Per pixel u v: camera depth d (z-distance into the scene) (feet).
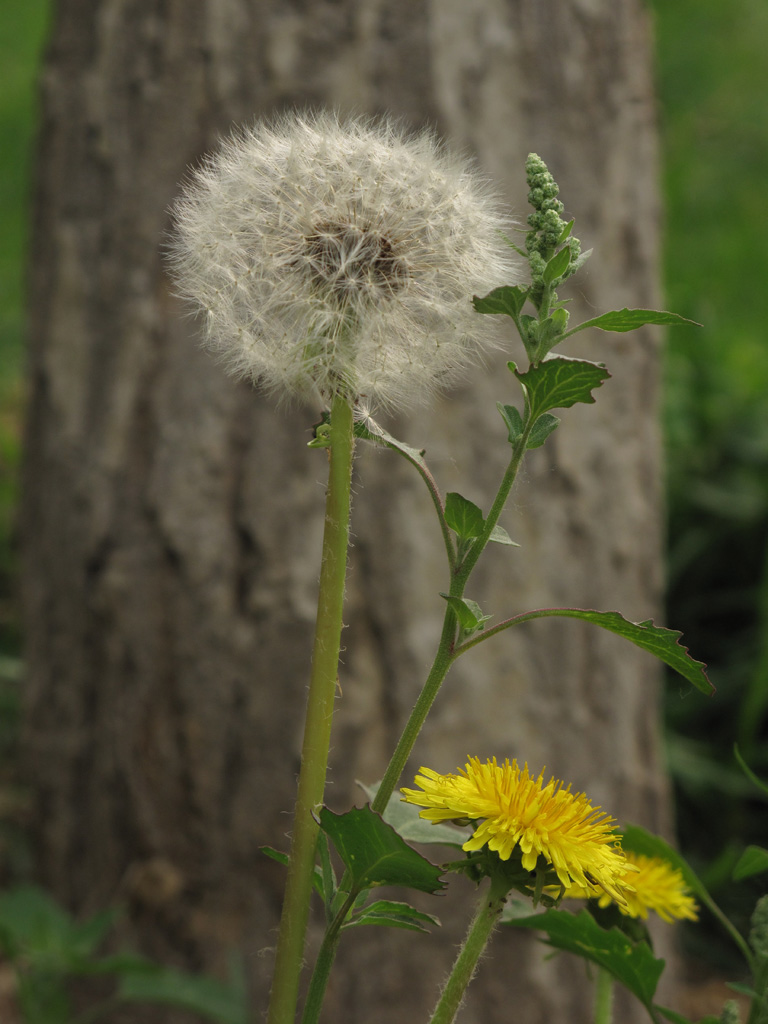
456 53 2.82
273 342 1.39
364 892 1.36
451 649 1.34
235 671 2.77
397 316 1.39
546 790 1.35
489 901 1.35
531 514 2.86
